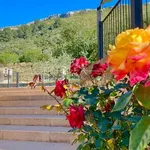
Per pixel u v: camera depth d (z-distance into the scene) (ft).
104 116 5.42
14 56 78.74
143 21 10.11
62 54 68.44
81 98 6.16
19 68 62.80
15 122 15.64
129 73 2.73
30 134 13.55
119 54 2.68
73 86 7.19
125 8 12.44
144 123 2.74
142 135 2.69
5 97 20.21
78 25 77.66
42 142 13.16
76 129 6.27
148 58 2.56
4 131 14.01
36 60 74.38
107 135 5.25
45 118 15.11
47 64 60.29
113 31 15.37
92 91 5.91
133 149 2.68
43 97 18.88
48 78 29.68
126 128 5.15
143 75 2.60
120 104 3.32
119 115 5.13
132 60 2.59
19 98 19.74
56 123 14.85
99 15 19.42
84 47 61.93
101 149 5.35
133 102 4.86
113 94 5.75
